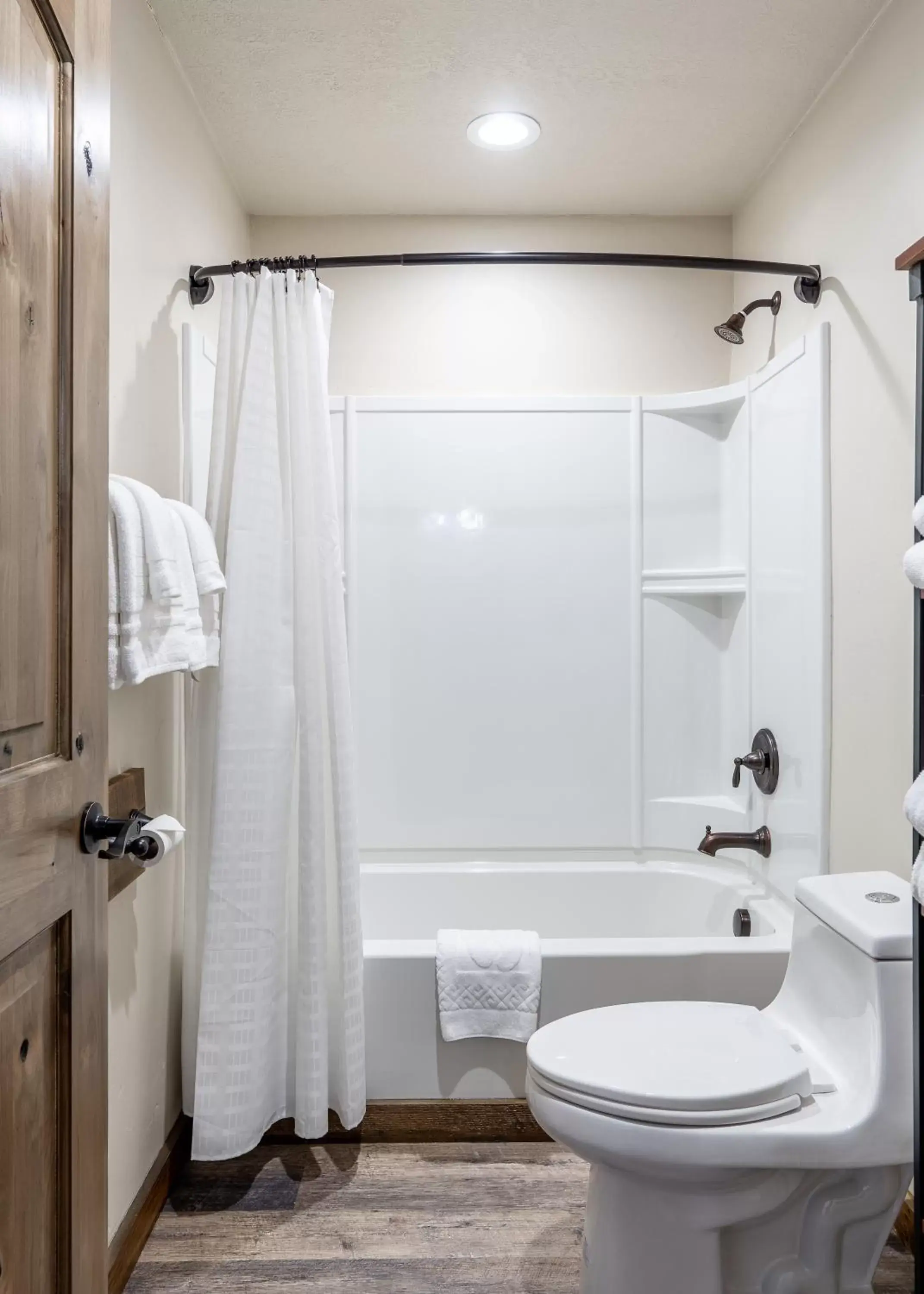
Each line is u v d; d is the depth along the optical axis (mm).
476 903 2900
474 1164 2012
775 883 2455
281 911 1982
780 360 2379
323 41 1980
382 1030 2107
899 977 1425
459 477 2926
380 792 2945
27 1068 887
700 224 2936
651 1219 1435
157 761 1934
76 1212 981
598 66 2082
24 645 878
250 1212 1839
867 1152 1379
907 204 1780
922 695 1299
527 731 2953
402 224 2922
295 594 2020
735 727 2826
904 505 1791
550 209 2875
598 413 2918
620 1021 1630
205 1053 1887
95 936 1044
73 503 979
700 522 2922
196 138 2240
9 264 837
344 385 2957
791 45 2000
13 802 843
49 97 930
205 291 2160
